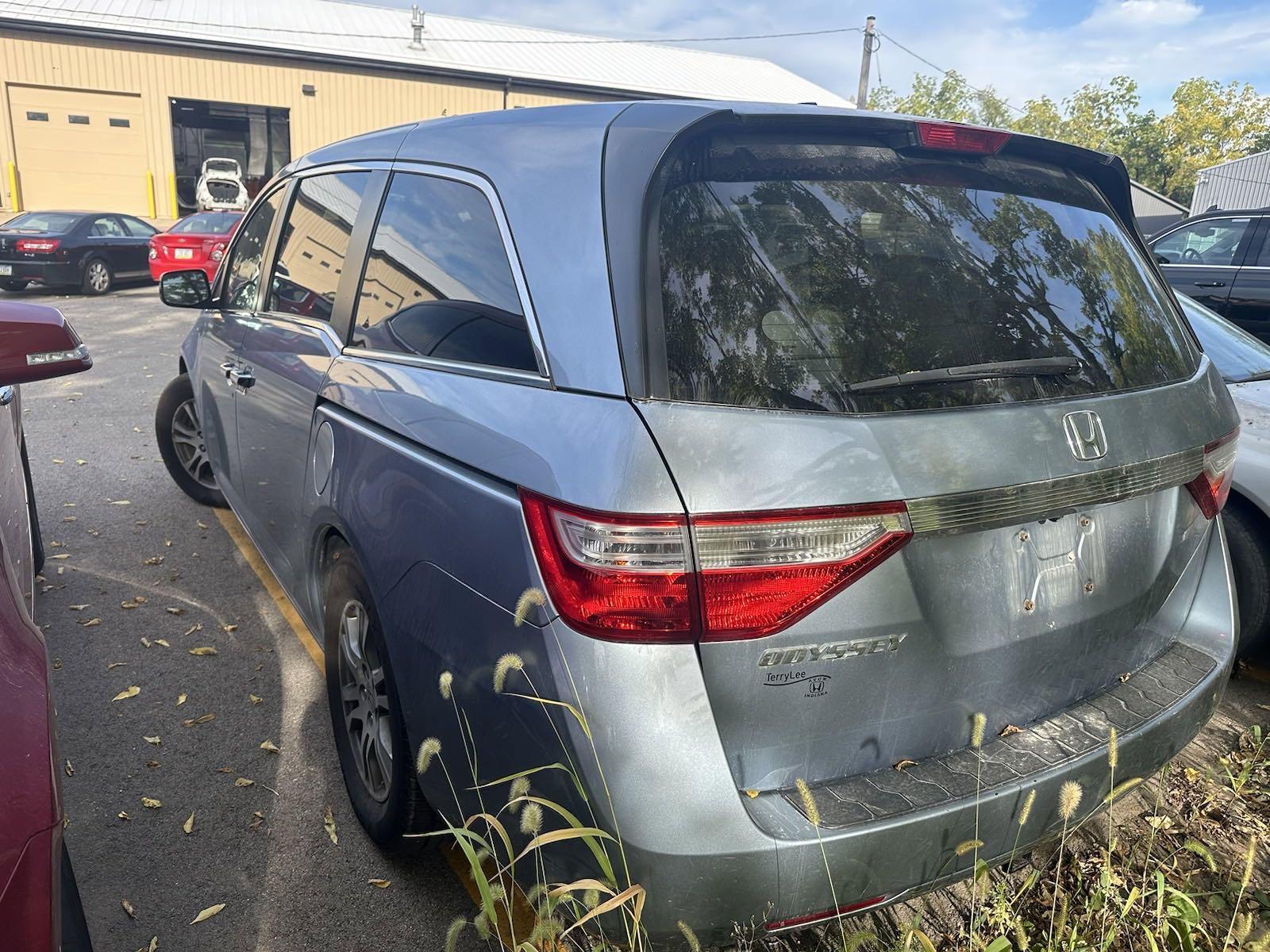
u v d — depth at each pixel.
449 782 2.03
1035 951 2.12
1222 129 60.69
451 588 1.91
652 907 1.59
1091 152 2.33
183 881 2.47
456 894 2.47
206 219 16.72
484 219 2.15
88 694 3.38
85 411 7.68
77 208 25.28
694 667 1.57
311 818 2.75
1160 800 2.83
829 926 2.26
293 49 26.36
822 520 1.58
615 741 1.56
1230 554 3.56
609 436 1.61
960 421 1.74
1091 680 2.08
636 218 1.76
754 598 1.56
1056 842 2.60
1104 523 2.01
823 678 1.65
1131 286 2.31
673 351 1.66
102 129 25.14
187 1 28.80
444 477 1.96
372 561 2.23
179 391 5.18
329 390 2.62
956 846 1.72
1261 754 3.10
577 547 1.59
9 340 2.24
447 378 2.11
